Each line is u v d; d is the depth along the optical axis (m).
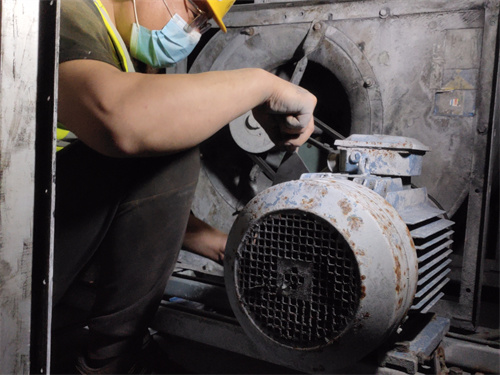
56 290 0.95
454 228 1.64
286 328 0.86
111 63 0.80
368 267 0.78
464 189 1.48
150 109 0.74
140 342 1.04
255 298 0.89
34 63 0.68
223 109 0.81
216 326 1.12
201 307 1.32
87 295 1.30
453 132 1.50
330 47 1.67
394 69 1.58
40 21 0.68
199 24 1.09
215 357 1.32
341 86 1.68
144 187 0.91
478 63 1.45
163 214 0.93
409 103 1.56
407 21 1.55
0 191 0.66
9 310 0.68
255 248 0.89
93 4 0.94
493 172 1.62
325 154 1.80
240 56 1.84
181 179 0.93
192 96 0.77
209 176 1.98
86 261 0.96
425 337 1.03
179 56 1.10
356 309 0.78
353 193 0.84
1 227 0.66
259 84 0.88
